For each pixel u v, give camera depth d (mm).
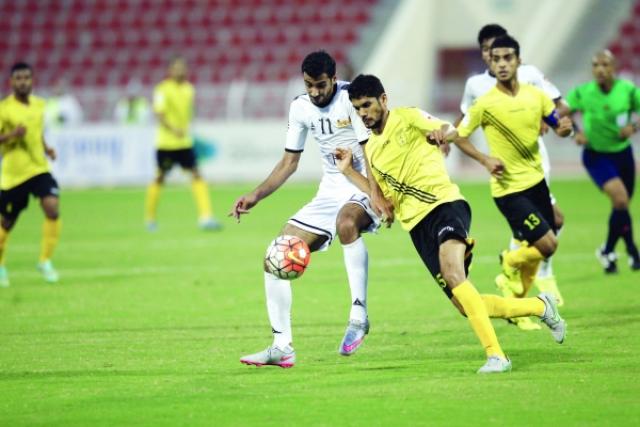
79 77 114375
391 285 40656
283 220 66562
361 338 26781
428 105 100188
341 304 36438
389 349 28297
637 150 92500
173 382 24438
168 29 116438
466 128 30062
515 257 31078
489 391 22578
